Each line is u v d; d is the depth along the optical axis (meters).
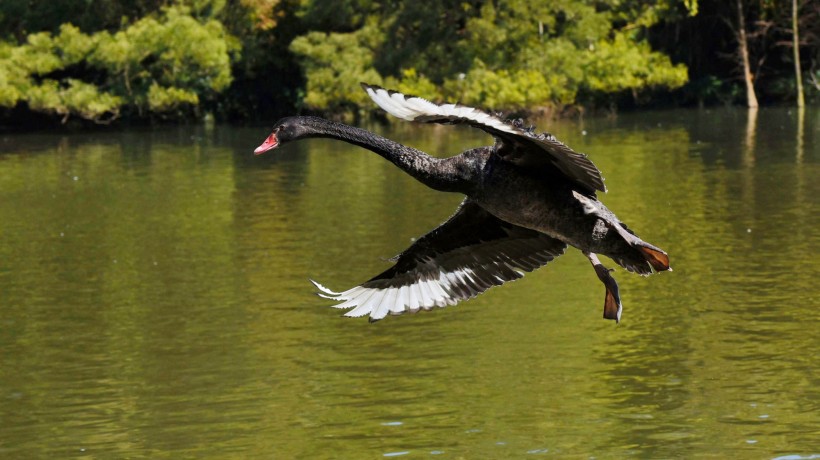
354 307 6.20
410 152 5.70
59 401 12.69
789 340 13.84
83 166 34.03
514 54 46.97
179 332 15.23
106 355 14.27
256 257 19.81
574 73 45.88
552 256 6.22
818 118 40.94
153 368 13.69
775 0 48.62
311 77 45.59
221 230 22.55
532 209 5.63
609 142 35.81
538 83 44.97
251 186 28.75
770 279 16.84
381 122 46.22
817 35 48.38
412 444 11.10
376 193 26.83
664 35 50.25
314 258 19.53
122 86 46.25
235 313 16.09
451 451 10.88
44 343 14.93
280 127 5.76
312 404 12.25
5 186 29.88
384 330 15.06
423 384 12.84
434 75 45.97
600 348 13.91
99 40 45.31
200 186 28.98
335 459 10.75
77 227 23.42
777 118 41.53
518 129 4.91
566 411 11.87
